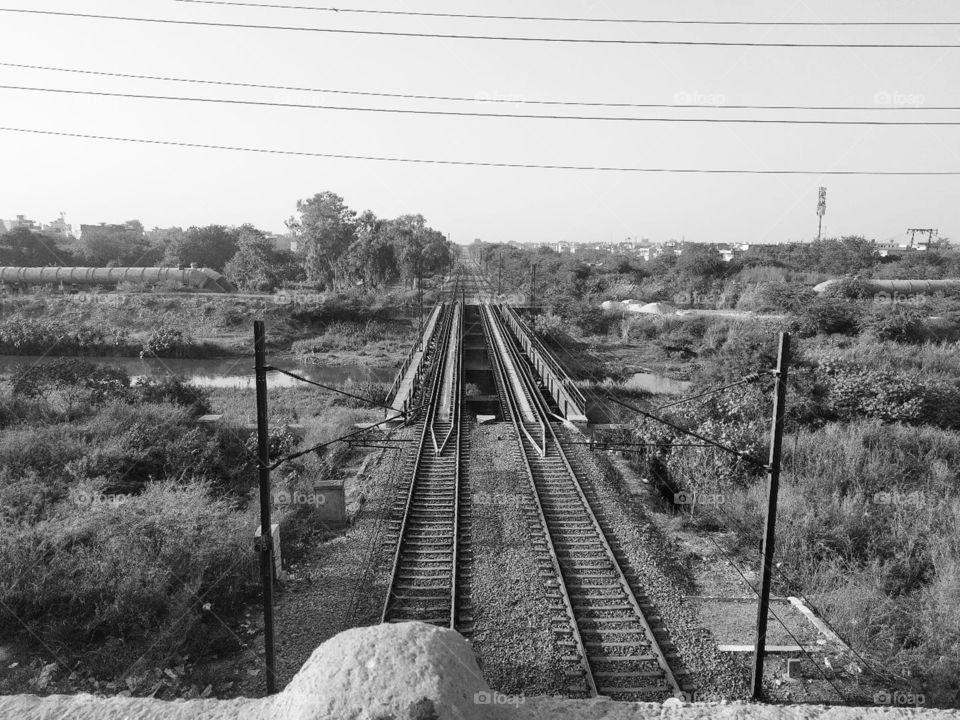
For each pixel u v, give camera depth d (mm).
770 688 7922
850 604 9617
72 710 4234
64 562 9766
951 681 7938
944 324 37594
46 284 63562
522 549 11516
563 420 21641
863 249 69812
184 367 39531
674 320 46594
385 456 17359
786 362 7391
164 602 9094
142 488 14461
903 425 18078
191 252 82188
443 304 59594
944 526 11609
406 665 3812
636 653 8508
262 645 8812
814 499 12961
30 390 23438
